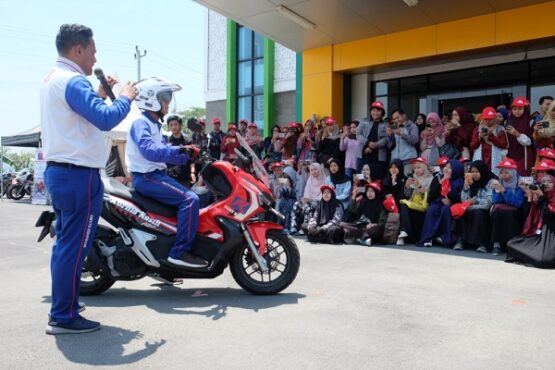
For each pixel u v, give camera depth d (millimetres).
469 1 9281
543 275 5504
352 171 9609
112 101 3775
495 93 10719
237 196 4625
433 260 6461
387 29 10930
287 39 11812
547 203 5992
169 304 4445
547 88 10039
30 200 20125
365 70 12078
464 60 10930
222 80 17328
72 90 3453
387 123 9539
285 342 3436
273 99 15672
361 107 12375
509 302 4395
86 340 3504
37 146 19625
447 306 4277
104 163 3740
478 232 7098
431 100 11617
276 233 4754
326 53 12188
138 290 5008
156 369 3010
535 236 6121
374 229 7809
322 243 8094
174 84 4676
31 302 4500
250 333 3627
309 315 4047
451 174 7566
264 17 10641
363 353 3234
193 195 4562
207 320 3947
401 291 4797
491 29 9734
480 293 4711
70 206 3566
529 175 7359
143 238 4551
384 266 6059
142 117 4629
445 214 7535
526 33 9320
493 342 3426
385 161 9258
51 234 4715
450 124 8641
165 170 4832
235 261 4750
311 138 10656
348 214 8281
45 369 3012
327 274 5602
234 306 4348
